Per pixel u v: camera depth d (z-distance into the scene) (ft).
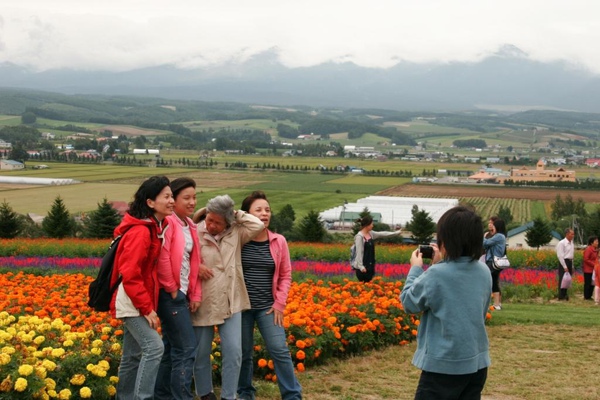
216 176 556.51
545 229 195.00
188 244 27.35
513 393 32.22
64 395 25.38
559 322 52.95
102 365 26.73
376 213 291.79
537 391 32.58
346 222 290.15
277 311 29.14
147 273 25.66
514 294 71.72
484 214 350.23
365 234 53.01
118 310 25.43
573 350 42.78
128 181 476.54
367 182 535.60
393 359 39.11
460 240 20.40
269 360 34.04
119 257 25.07
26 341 27.89
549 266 103.60
